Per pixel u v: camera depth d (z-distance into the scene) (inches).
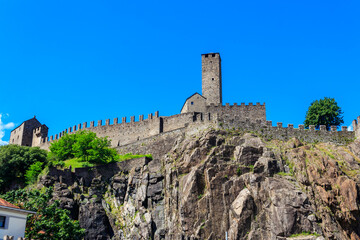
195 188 3314.5
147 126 4753.9
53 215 2758.4
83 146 4279.0
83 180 3814.0
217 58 5123.0
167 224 3393.2
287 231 2992.1
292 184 3262.8
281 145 3720.5
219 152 3523.6
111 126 5049.2
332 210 3139.8
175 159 3666.3
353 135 3944.4
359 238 3065.9
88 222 3521.2
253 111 4576.8
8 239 2158.0
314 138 3895.2
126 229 3513.8
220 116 3897.6
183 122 4532.5
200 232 3149.6
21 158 4109.3
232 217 3154.5
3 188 4003.4
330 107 4510.3
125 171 3932.1
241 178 3319.4
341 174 3339.1
